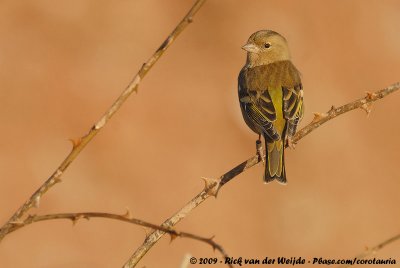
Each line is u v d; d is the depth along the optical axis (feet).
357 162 58.34
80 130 57.82
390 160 59.11
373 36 66.85
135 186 54.75
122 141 56.70
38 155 55.36
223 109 60.85
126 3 65.31
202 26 66.08
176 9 67.15
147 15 65.82
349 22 66.74
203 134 59.06
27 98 58.65
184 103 60.75
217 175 56.90
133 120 58.29
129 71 62.75
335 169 57.88
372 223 55.83
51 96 59.26
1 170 53.78
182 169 56.70
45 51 61.82
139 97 59.82
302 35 66.18
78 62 61.77
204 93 61.67
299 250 53.57
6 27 61.98
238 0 67.10
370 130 60.49
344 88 64.39
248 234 53.21
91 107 59.52
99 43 63.41
